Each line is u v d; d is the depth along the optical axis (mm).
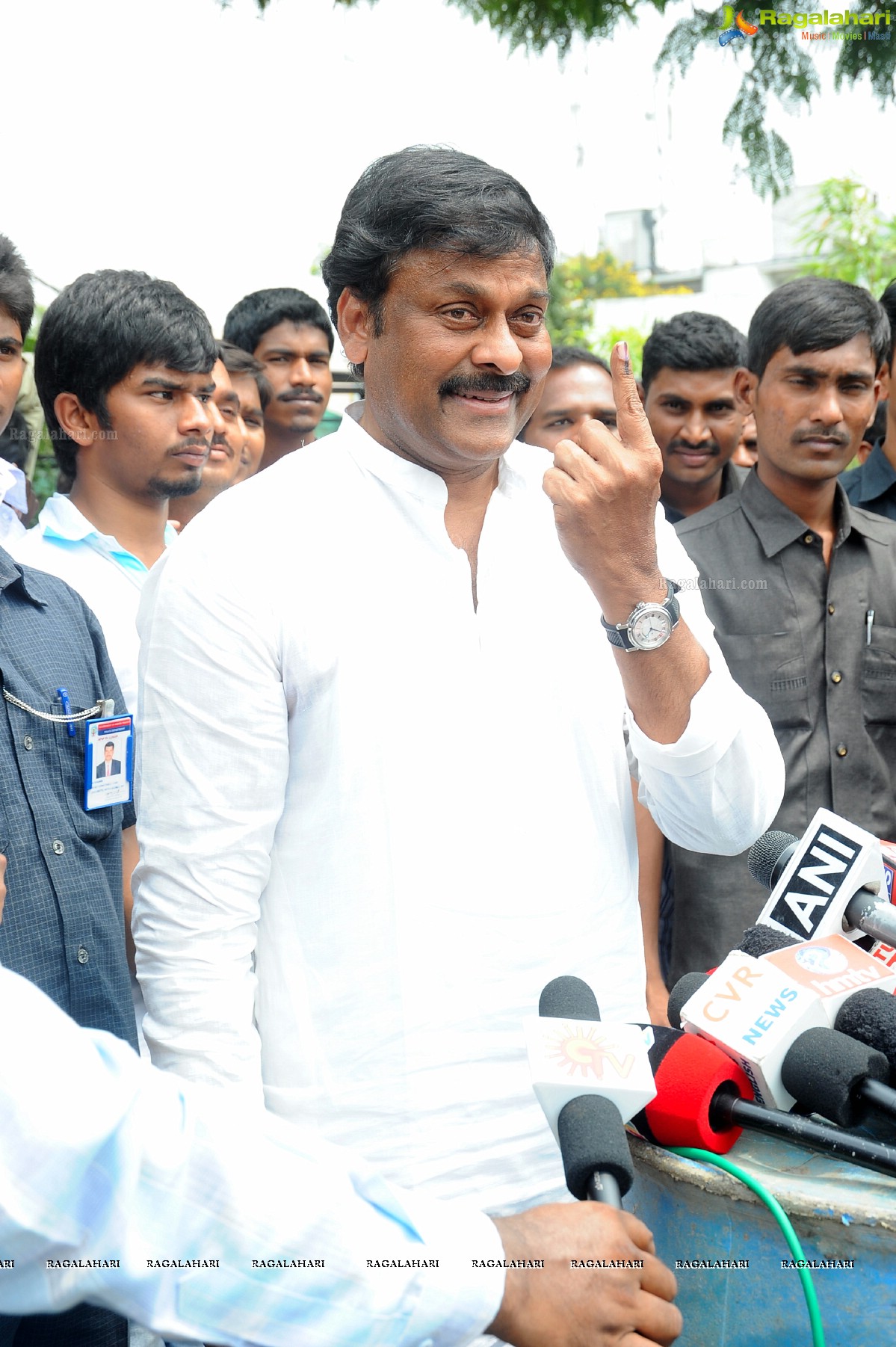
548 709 1655
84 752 1950
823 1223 1117
